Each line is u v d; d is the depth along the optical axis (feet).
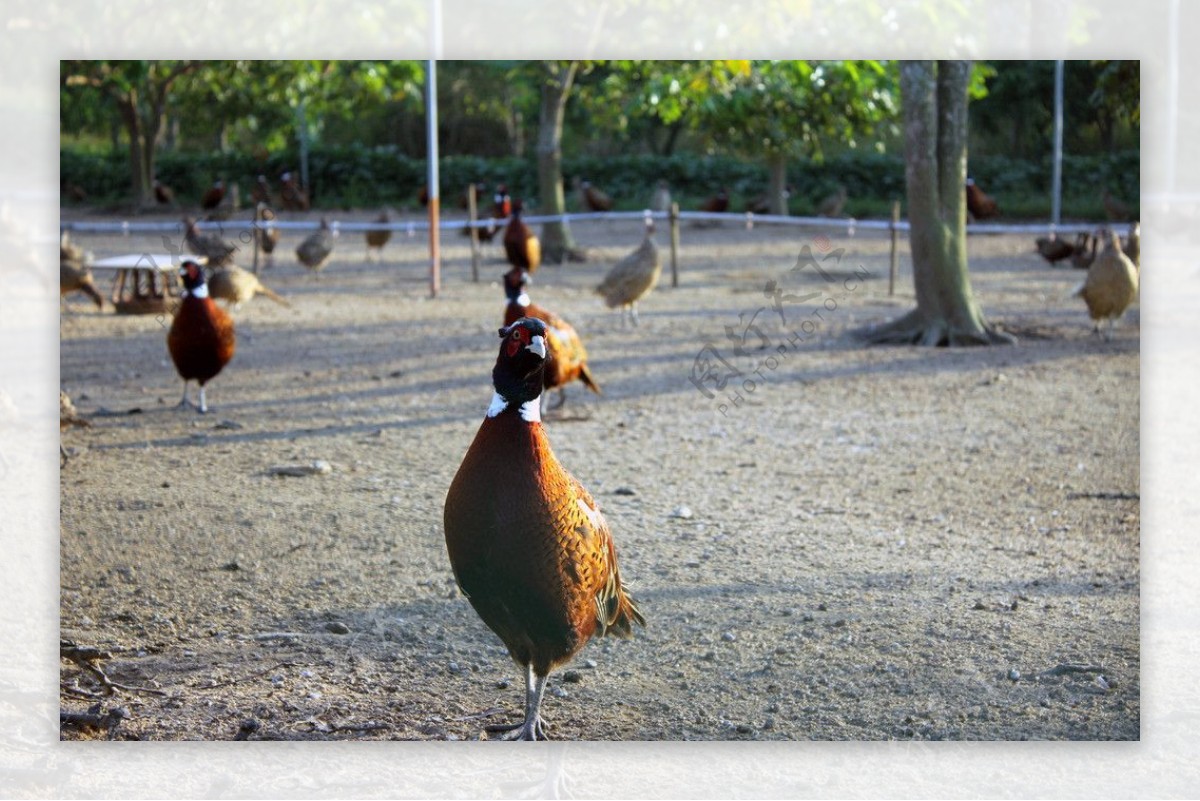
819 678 17.95
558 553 13.96
